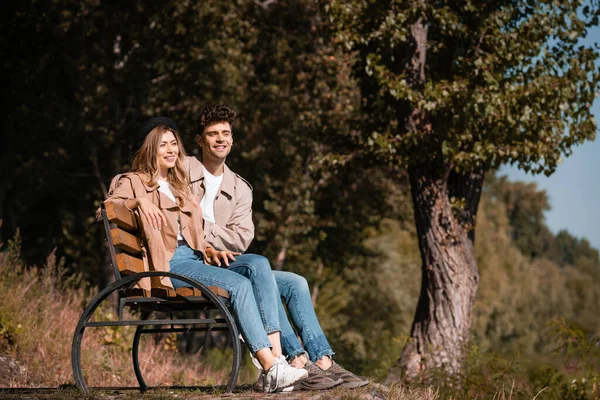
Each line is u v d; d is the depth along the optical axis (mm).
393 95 12984
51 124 19344
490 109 12523
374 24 13523
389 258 39188
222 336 24719
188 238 5590
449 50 14547
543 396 10578
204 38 19766
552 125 13305
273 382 5184
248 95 21625
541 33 13344
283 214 22359
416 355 13844
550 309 77625
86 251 25391
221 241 5812
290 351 5664
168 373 11070
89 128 20703
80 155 22500
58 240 26062
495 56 13234
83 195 24312
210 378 12078
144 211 5320
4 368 8469
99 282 23688
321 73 20828
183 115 21938
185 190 5691
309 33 21297
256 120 21969
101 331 10781
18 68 17531
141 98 21672
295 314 5781
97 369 9633
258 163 22297
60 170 23109
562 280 85562
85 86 19359
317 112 20281
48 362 9000
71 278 12398
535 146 13047
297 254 25250
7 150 19516
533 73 13789
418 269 43219
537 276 79875
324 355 5715
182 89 20984
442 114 13297
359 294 39281
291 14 21219
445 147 12875
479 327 51781
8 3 17109
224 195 6020
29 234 27000
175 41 20219
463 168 13484
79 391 5160
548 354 11508
